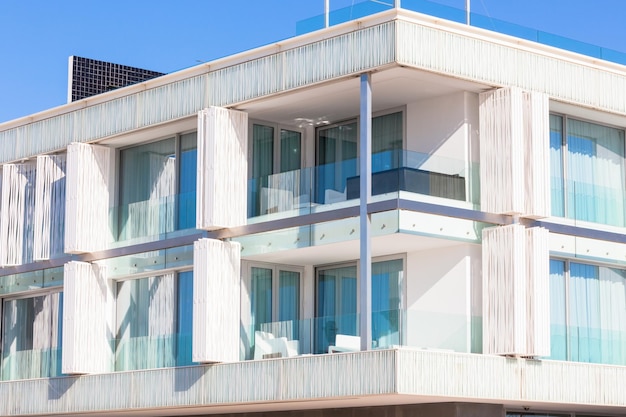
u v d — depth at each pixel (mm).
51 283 29906
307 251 25312
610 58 26328
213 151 25594
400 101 25328
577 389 24562
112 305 28984
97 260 28750
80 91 39375
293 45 24578
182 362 26359
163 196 28500
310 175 24984
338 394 22844
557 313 25703
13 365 30172
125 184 29547
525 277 23797
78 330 28188
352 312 26406
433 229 23484
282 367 24016
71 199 28625
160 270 27656
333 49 23781
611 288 26891
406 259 25219
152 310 28188
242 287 26484
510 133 23922
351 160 24422
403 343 22797
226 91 25828
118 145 29328
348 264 26734
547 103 24500
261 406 25703
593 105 25812
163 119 27062
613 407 25719
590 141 27156
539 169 24188
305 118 26938
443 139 24766
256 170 27016
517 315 23484
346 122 27109
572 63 25516
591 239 25938
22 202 30797
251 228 25547
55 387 28797
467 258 24125
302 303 27328
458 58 23500
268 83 24969
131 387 27078
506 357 23578
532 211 24016
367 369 22391
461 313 24062
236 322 25688
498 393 23281
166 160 28609
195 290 25656
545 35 25203
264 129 27297
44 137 30016
